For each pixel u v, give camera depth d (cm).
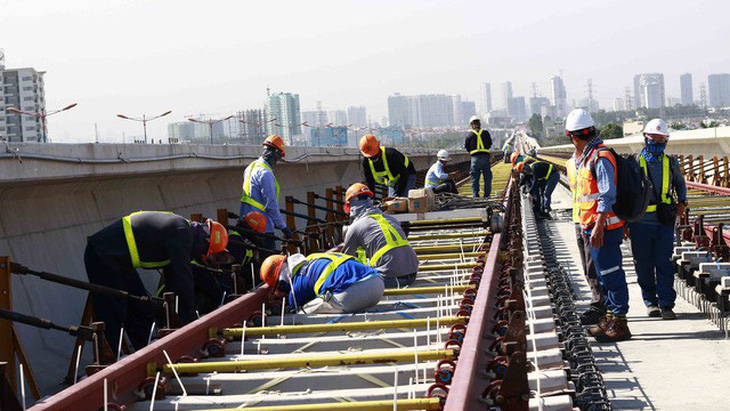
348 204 933
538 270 1098
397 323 691
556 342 687
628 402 708
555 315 809
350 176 3203
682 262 1119
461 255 1048
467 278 923
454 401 430
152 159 1213
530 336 684
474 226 1240
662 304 1034
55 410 448
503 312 686
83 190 1153
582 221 955
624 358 861
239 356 652
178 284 807
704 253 1134
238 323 743
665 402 702
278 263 814
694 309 1087
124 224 823
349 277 786
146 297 787
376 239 898
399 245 895
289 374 589
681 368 805
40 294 965
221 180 1788
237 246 1120
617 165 916
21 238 978
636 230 1038
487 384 520
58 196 1084
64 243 1069
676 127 18012
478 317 621
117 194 1271
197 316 840
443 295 864
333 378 582
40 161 904
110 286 828
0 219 948
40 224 1028
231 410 500
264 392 569
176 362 610
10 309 735
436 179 1920
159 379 556
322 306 786
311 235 1180
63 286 1023
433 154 5166
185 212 1541
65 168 955
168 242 811
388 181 1411
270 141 1195
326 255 808
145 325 860
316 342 688
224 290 1008
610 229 927
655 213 1024
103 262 819
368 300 784
